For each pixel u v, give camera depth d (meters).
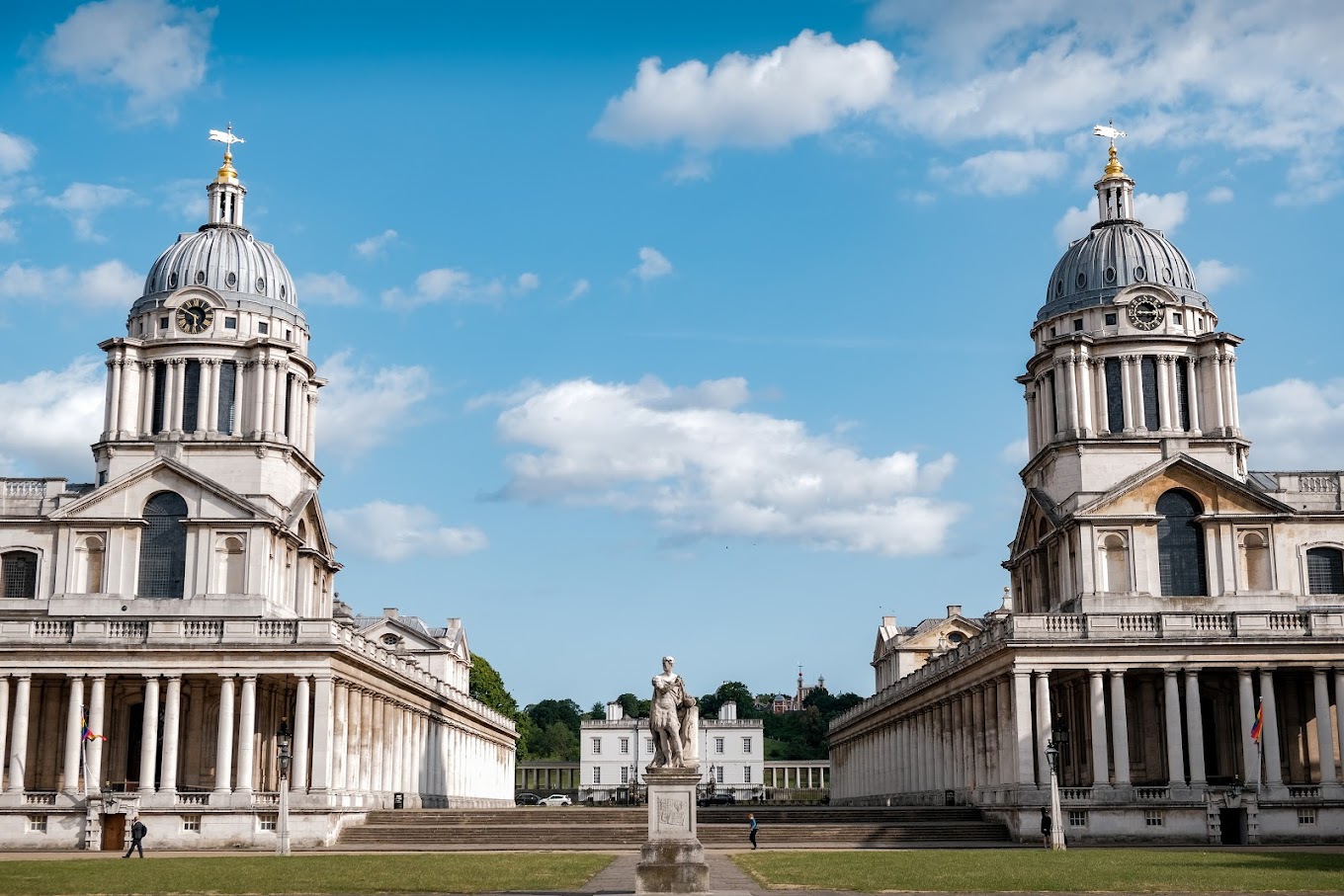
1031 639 93.00
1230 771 98.69
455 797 142.25
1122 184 112.31
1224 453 103.75
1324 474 103.88
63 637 94.06
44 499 102.81
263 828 89.19
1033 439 113.25
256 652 93.56
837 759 183.62
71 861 72.69
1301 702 99.06
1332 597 99.38
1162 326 106.50
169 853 85.00
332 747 95.62
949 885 54.22
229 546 100.75
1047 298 113.69
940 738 117.88
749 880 56.69
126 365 106.12
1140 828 88.88
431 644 158.75
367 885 54.84
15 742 92.38
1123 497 100.12
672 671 49.09
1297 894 50.72
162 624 94.31
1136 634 93.50
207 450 104.38
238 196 114.06
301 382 111.31
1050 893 51.09
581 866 65.44
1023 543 113.69
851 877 57.97
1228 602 98.81
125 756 100.12
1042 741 92.00
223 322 107.31
